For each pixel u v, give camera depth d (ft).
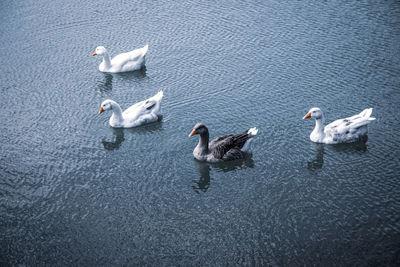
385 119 80.79
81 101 93.45
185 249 58.13
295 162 73.00
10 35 119.03
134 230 61.62
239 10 127.75
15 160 76.69
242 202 65.62
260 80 96.12
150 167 74.02
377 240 57.16
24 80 100.73
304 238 58.44
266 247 57.62
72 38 117.50
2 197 68.49
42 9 133.39
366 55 101.96
